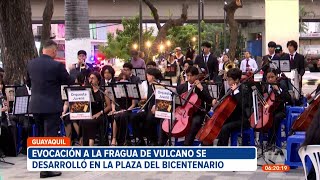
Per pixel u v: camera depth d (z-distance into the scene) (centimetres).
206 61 1288
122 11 4328
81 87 863
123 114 965
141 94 991
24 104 930
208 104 903
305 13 4666
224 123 840
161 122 917
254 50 4984
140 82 1030
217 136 830
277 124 914
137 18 3500
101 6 4347
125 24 3525
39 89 787
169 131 855
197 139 870
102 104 945
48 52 803
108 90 983
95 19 4369
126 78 1072
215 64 1289
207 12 4434
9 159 950
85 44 1303
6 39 1266
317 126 452
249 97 839
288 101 936
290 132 807
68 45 1300
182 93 912
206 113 877
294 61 1157
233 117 846
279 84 911
